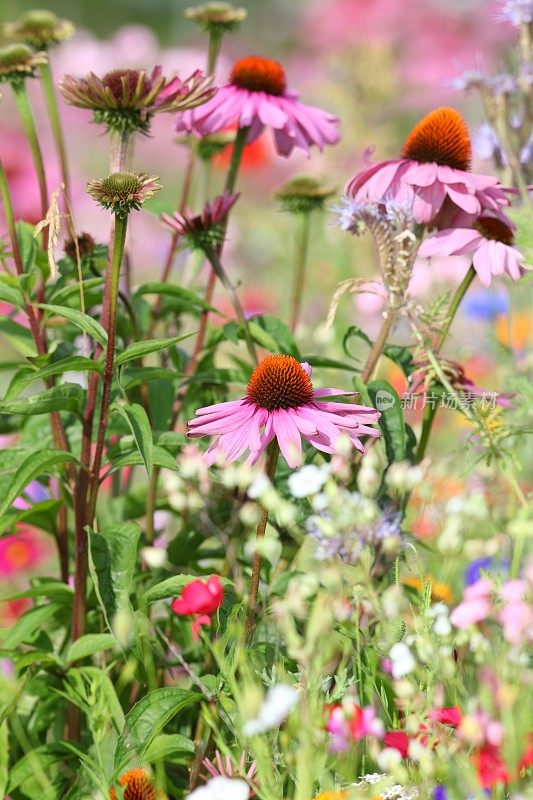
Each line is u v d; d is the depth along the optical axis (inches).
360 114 98.7
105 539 54.3
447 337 58.1
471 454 56.1
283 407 53.2
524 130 62.4
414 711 51.9
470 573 59.3
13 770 54.6
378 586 54.7
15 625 55.3
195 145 62.7
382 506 55.7
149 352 54.4
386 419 56.2
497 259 56.4
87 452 55.5
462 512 52.1
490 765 49.5
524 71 62.0
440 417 73.6
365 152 57.9
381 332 57.0
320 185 64.6
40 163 58.0
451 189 56.8
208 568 58.1
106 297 55.7
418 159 57.4
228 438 53.0
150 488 58.6
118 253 53.9
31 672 55.2
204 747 52.9
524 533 52.9
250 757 53.2
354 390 57.6
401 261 56.0
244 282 98.9
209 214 58.6
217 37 62.9
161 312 60.9
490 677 50.4
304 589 50.7
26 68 57.1
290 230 91.9
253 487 51.0
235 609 52.8
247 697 48.8
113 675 57.3
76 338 61.2
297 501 56.4
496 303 71.2
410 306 56.3
